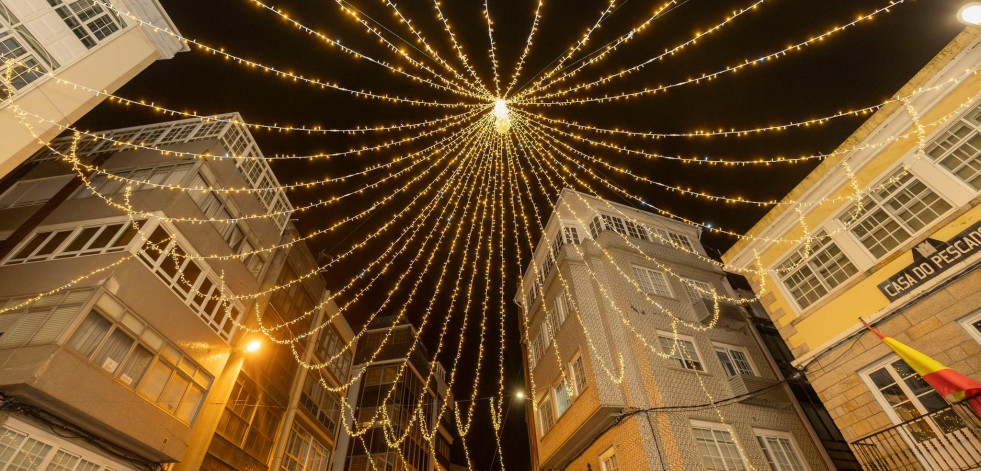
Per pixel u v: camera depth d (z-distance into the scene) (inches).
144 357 400.8
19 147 363.9
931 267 317.4
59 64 397.1
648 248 613.9
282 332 654.5
